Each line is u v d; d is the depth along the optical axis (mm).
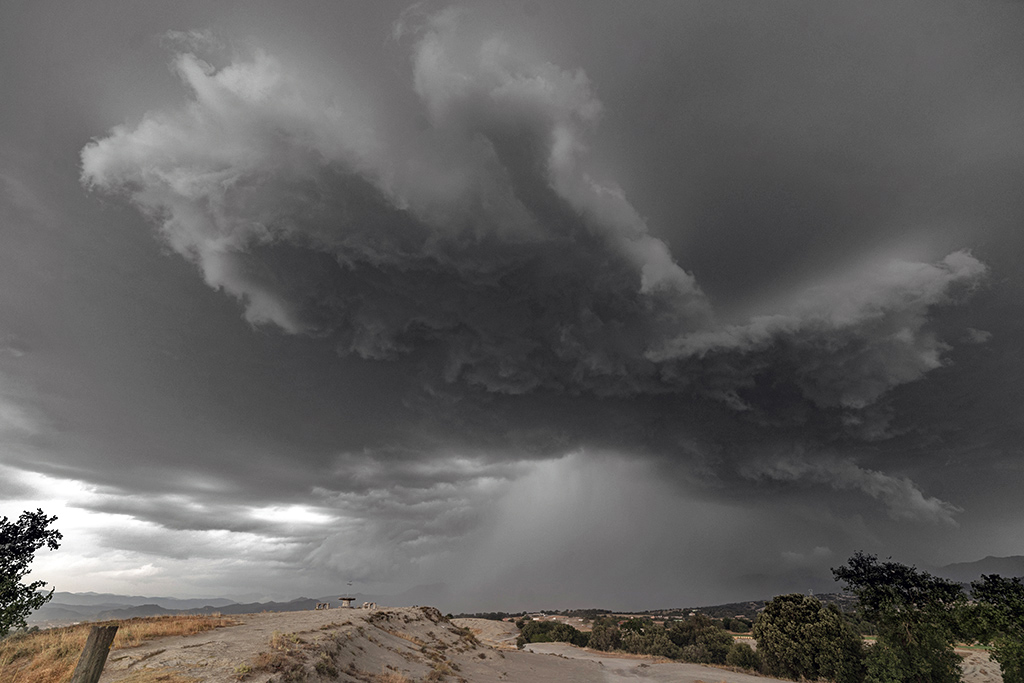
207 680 16188
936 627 39812
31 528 22031
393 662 29453
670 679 50219
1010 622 33250
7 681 16984
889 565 43844
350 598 51438
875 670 42844
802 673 56406
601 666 59062
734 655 76250
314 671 19953
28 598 21062
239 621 32750
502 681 36031
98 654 9953
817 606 58906
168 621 29453
